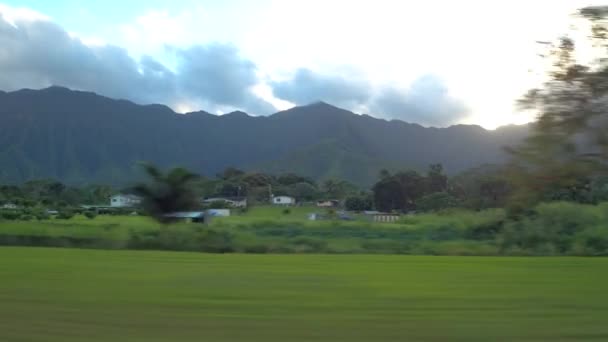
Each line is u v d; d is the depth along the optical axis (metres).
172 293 8.92
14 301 8.15
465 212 27.33
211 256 16.14
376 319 7.15
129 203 55.06
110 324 6.75
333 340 6.15
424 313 7.54
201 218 29.69
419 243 22.16
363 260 15.16
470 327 6.74
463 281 10.57
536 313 7.57
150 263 13.83
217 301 8.27
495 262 14.62
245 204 67.75
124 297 8.52
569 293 9.20
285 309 7.73
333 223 31.06
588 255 18.64
